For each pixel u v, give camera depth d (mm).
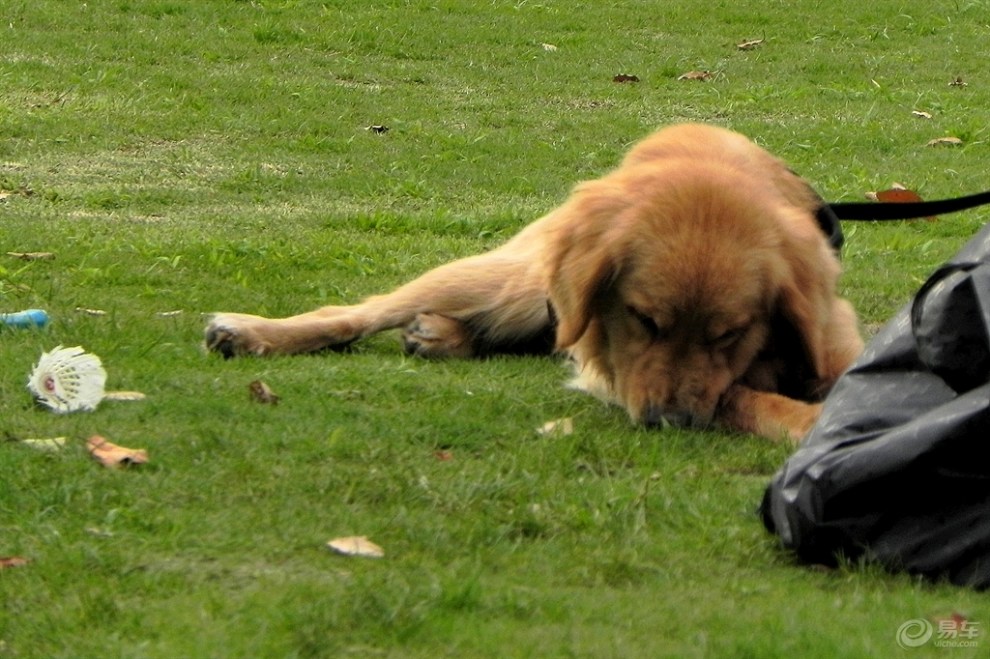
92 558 6977
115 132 21656
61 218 16953
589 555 7191
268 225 17172
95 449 8461
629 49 30438
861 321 13328
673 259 9656
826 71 29188
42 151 20422
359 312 12320
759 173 10680
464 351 12281
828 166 21469
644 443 9312
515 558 7176
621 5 34281
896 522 6906
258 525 7473
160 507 7703
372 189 19438
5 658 5980
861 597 6621
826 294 10172
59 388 9508
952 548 6738
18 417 9219
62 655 5980
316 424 9367
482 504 7883
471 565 7000
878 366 7285
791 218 10156
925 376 7121
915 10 34531
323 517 7602
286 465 8492
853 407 7172
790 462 7203
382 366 11383
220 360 11281
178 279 14172
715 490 8320
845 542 6984
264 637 6082
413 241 16594
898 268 15688
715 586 6863
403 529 7453
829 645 5996
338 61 27906
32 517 7461
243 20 30312
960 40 32188
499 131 23422
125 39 27812
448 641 6121
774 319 10086
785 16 33656
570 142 22812
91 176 19266
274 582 6773
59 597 6582
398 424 9477
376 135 22812
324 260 15312
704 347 9828
